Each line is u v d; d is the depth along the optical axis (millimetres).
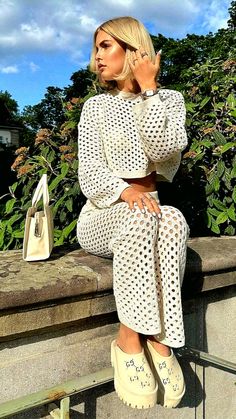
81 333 1778
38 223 1836
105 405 1878
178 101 1901
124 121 1845
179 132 1767
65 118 3031
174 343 1653
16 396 1628
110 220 1719
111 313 1830
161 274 1646
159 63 1785
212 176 2559
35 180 2734
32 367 1655
